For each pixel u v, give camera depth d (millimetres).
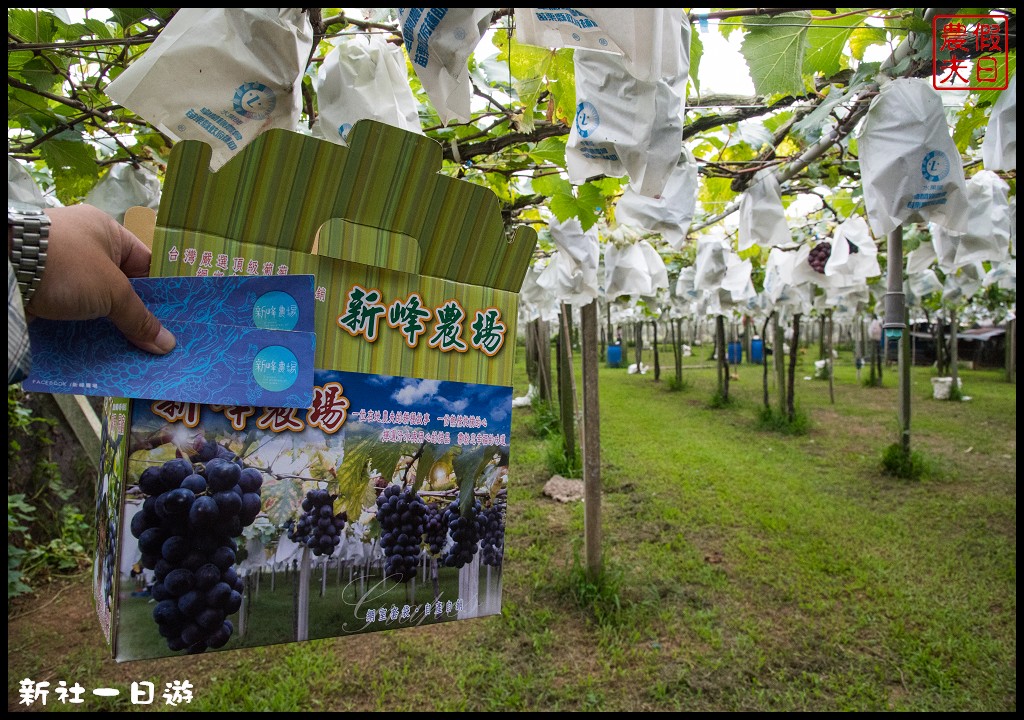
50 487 3770
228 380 576
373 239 647
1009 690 2527
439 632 2969
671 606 3191
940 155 1439
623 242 3377
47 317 564
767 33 1449
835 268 3480
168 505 562
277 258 628
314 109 1697
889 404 9445
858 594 3314
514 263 733
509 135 1831
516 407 9094
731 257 4512
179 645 561
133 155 1728
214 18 737
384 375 665
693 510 4566
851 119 1854
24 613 3221
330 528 628
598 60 1007
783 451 6414
